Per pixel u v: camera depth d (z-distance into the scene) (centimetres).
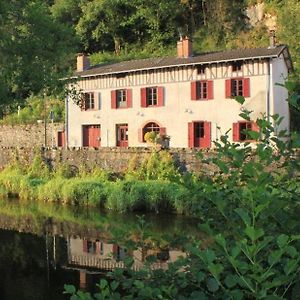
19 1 1066
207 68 2409
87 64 2897
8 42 1032
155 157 2070
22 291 977
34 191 2172
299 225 284
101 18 4488
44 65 1107
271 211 269
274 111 2264
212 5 4166
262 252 283
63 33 1177
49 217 1783
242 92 2338
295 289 264
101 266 1156
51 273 1109
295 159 297
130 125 2623
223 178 342
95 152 2284
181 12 4347
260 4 3872
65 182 2106
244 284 241
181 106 2475
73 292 299
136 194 1842
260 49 2377
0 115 1101
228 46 3859
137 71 2581
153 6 4312
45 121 2945
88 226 1616
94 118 2739
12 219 1758
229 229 337
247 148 310
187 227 1491
